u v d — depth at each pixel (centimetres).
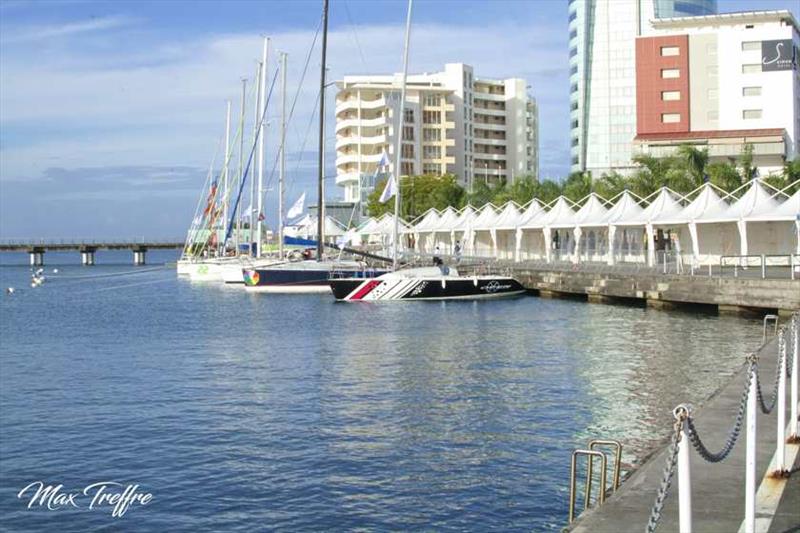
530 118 17888
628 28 16500
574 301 6025
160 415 2383
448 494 1638
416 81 16525
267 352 3675
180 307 6400
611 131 16488
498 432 2100
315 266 7044
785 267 5834
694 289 4922
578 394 2555
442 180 12581
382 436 2089
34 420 2350
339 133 16088
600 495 1152
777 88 11844
